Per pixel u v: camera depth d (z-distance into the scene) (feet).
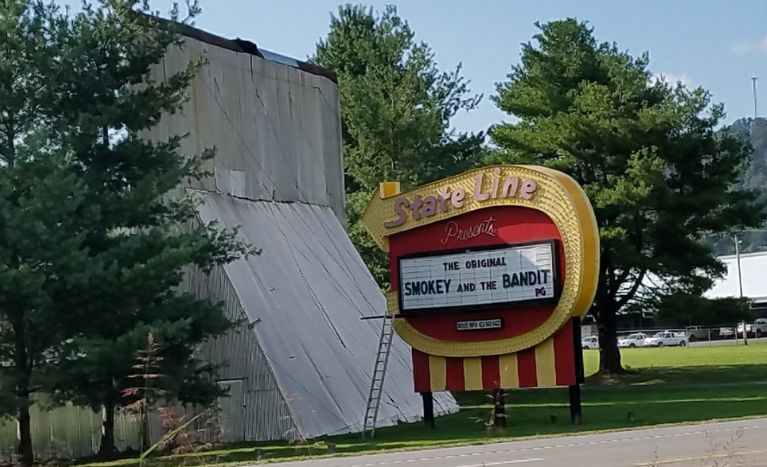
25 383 84.28
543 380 96.32
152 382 83.56
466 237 99.45
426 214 101.19
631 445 71.61
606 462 59.77
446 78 199.72
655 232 172.86
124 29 91.86
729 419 95.61
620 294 184.75
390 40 197.36
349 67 208.95
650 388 151.23
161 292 89.20
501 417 98.89
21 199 81.30
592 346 355.36
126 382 85.40
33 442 92.07
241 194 115.96
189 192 102.89
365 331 119.75
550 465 59.62
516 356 97.45
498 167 98.07
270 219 117.29
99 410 88.74
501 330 97.91
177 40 96.02
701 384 154.30
